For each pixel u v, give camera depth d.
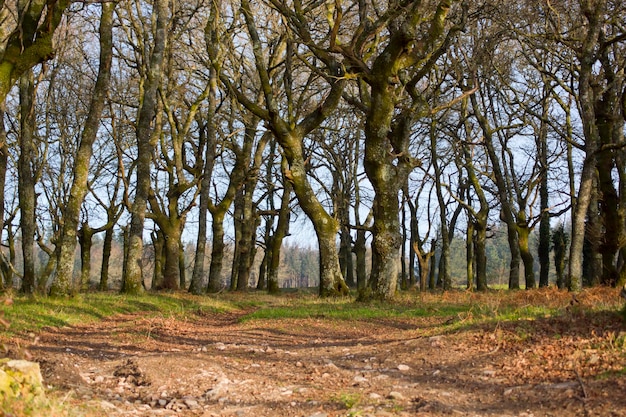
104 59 18.19
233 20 26.64
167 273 28.25
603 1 18.72
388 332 12.66
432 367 8.41
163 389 7.37
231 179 32.75
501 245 75.00
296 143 21.06
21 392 5.34
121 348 11.09
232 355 10.05
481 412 6.02
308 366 8.91
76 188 17.50
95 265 75.75
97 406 6.05
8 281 32.81
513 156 31.84
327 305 18.34
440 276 46.44
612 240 21.50
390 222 19.17
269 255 46.31
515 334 9.12
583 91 19.08
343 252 43.34
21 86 20.25
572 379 6.71
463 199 39.56
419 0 17.86
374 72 18.50
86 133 17.73
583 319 9.09
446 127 32.50
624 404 5.58
